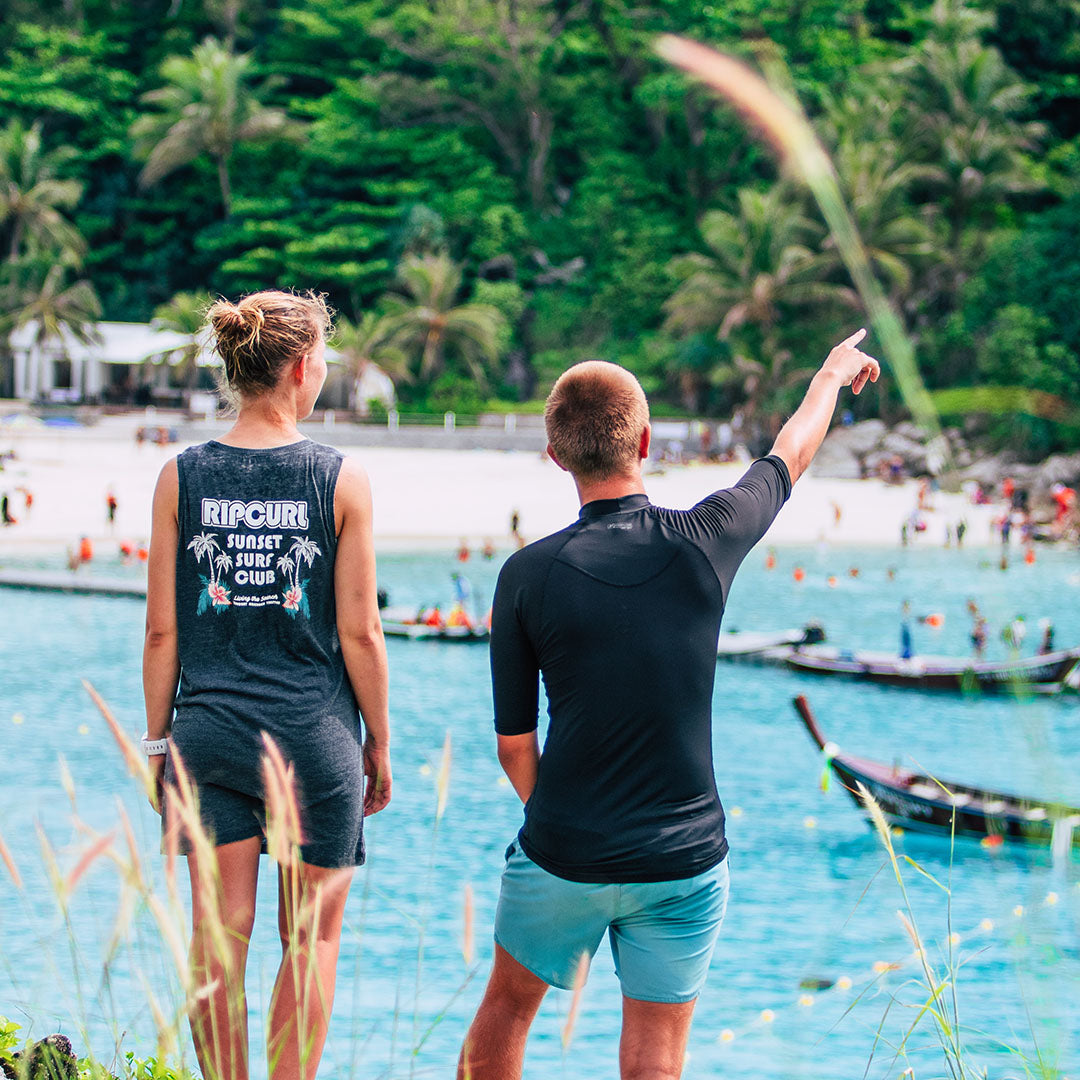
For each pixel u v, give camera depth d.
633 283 73.00
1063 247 60.47
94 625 28.33
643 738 2.40
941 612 33.31
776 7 69.06
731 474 60.16
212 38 79.94
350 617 2.83
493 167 77.62
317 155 76.56
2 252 71.75
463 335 70.44
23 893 2.00
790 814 14.80
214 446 2.86
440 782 2.05
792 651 26.11
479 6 74.81
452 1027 7.14
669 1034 2.43
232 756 2.68
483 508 51.09
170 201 78.38
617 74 79.00
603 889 2.39
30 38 78.38
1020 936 2.08
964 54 68.31
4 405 64.19
